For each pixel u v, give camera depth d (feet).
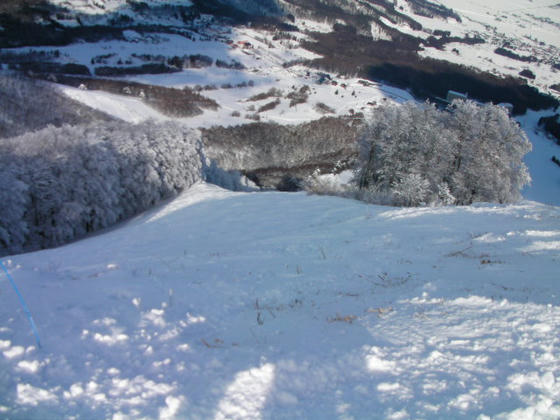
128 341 12.32
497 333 12.17
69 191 101.04
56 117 242.17
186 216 74.33
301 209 67.46
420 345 11.82
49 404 9.05
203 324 14.89
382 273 23.16
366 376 10.31
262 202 77.97
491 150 91.40
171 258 32.30
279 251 32.63
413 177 78.48
